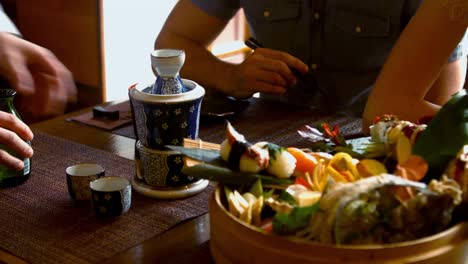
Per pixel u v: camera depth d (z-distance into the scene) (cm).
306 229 79
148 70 295
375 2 165
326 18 171
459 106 88
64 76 132
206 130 142
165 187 111
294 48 179
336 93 178
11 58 126
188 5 178
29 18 288
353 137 120
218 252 84
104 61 271
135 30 283
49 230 100
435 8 133
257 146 93
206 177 89
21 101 130
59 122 146
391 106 134
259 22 183
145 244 96
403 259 73
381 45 168
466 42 155
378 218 76
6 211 106
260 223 85
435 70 134
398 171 83
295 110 156
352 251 72
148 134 109
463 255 79
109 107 153
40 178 118
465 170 82
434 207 77
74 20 273
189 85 114
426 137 89
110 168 121
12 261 92
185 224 102
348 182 83
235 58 327
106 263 91
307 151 102
